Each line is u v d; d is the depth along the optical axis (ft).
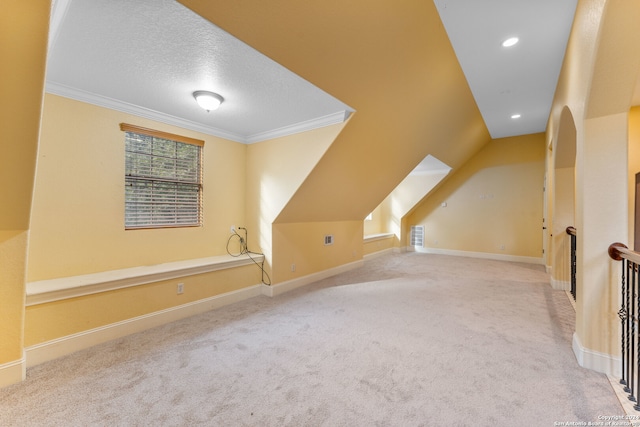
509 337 7.99
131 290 8.23
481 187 21.08
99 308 7.59
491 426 4.69
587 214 6.33
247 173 12.85
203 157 11.27
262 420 4.86
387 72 8.46
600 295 6.22
